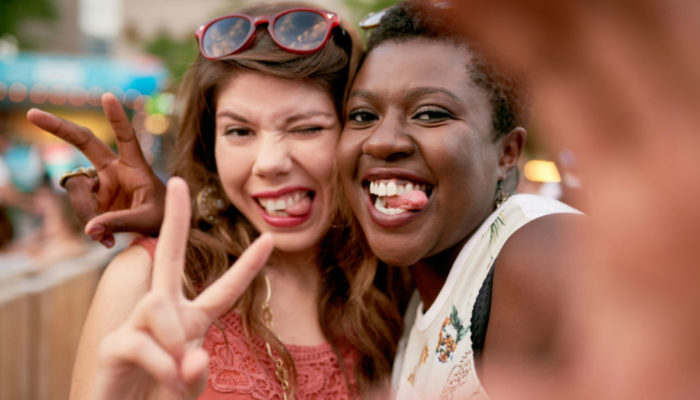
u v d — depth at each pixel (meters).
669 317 0.28
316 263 1.50
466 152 1.03
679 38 0.25
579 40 0.26
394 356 1.47
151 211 1.28
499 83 1.05
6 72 7.94
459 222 1.08
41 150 8.48
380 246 1.12
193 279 1.34
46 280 2.85
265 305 1.36
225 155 1.36
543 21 0.26
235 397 1.21
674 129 0.26
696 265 0.27
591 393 0.32
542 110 0.29
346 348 1.46
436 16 1.05
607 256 0.30
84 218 1.26
